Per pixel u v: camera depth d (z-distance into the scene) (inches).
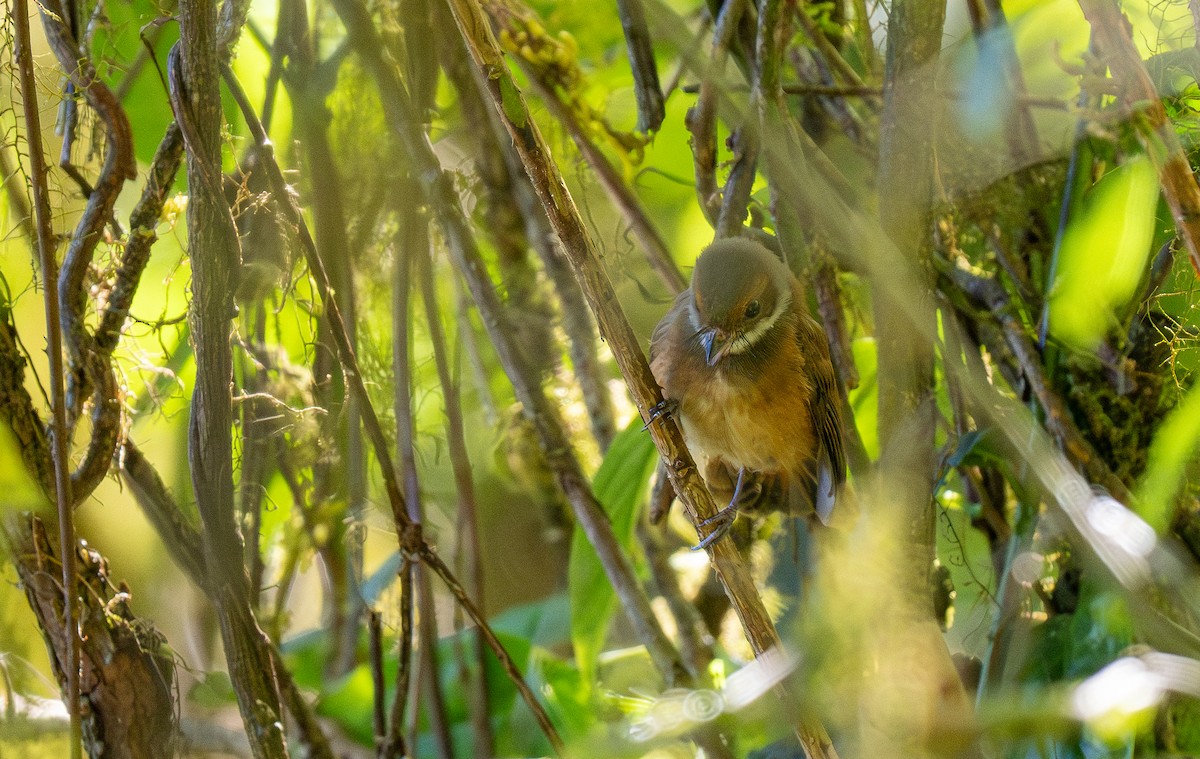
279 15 295.4
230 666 238.2
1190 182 223.8
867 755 169.5
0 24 282.2
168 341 335.3
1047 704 154.6
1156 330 266.4
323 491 303.3
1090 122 259.4
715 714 167.9
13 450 234.8
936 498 281.7
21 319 306.5
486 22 216.4
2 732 270.7
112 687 241.8
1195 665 151.7
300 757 257.3
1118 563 211.6
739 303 313.0
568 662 350.9
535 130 222.1
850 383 295.0
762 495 340.8
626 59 360.5
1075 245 259.8
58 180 289.9
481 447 406.0
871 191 289.4
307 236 262.5
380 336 323.9
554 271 339.0
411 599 271.4
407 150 303.0
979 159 281.9
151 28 295.4
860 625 182.7
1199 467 247.3
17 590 289.4
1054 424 261.6
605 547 302.0
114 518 331.0
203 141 235.3
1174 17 286.7
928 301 236.2
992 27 271.4
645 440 307.3
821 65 308.0
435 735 310.8
